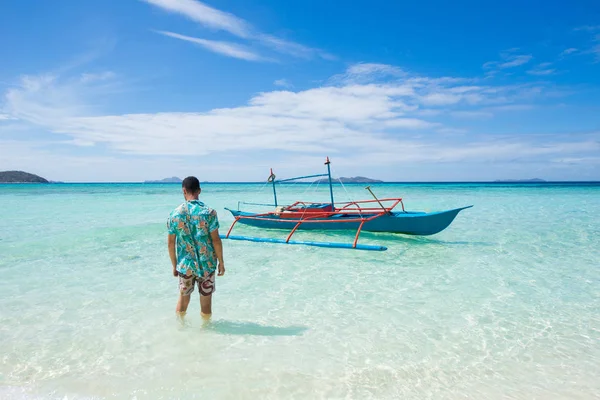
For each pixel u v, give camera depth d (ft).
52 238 35.12
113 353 12.62
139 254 28.55
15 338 13.76
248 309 16.81
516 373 11.44
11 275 22.36
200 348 13.00
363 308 16.99
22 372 11.40
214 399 10.04
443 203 86.33
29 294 18.81
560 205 77.51
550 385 10.79
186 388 10.57
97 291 19.38
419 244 33.12
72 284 20.58
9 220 49.26
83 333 14.20
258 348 13.01
